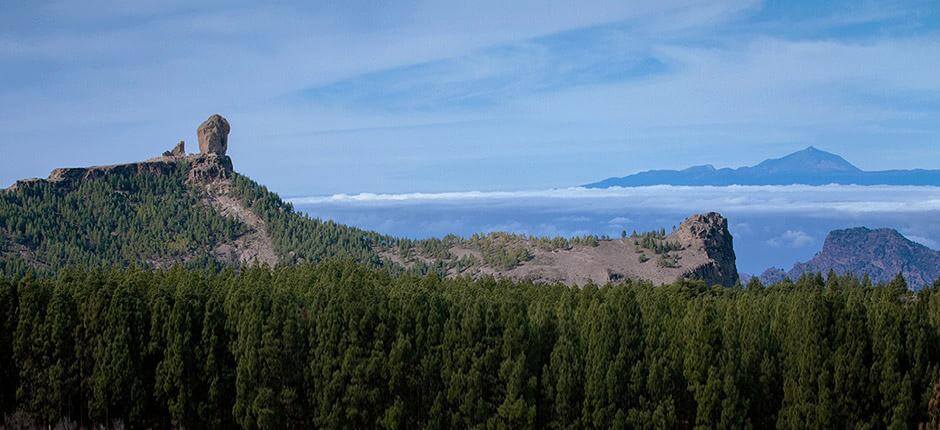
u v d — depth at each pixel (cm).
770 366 8975
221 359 9775
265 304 9731
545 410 9069
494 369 9138
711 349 8888
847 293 13325
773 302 11262
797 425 8588
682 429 9106
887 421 8594
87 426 9738
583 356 9106
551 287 13412
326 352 9300
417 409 9394
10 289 10031
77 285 10162
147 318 9850
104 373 9462
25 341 9725
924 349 8825
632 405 8875
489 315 9325
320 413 9225
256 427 9300
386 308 9606
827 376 8606
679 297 11962
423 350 9419
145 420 9650
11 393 9956
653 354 9000
